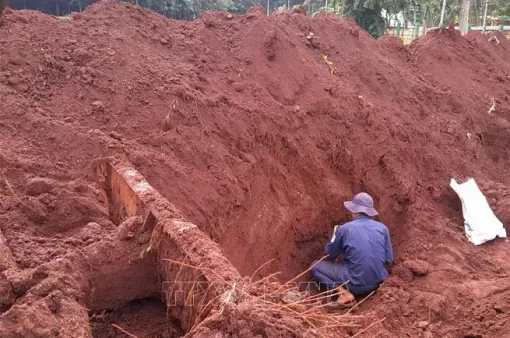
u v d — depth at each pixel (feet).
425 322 13.05
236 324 6.42
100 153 12.44
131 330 8.60
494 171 24.21
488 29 61.05
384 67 24.49
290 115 18.28
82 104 14.10
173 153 13.88
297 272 16.85
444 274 14.94
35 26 15.64
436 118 23.99
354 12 35.50
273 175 16.85
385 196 19.19
